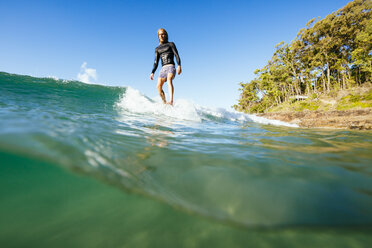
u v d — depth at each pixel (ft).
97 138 4.41
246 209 2.49
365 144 7.82
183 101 14.51
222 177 3.32
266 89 123.65
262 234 2.21
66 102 9.77
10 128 3.61
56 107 8.04
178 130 7.71
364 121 30.27
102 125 6.11
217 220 2.31
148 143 4.99
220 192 2.84
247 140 7.22
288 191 2.95
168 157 4.12
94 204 2.39
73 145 3.51
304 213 2.45
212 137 7.11
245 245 2.07
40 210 2.18
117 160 3.43
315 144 7.27
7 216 2.03
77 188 2.55
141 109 11.98
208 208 2.49
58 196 2.41
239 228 2.25
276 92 115.24
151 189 2.78
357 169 4.18
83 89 14.06
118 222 2.20
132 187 2.73
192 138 6.48
